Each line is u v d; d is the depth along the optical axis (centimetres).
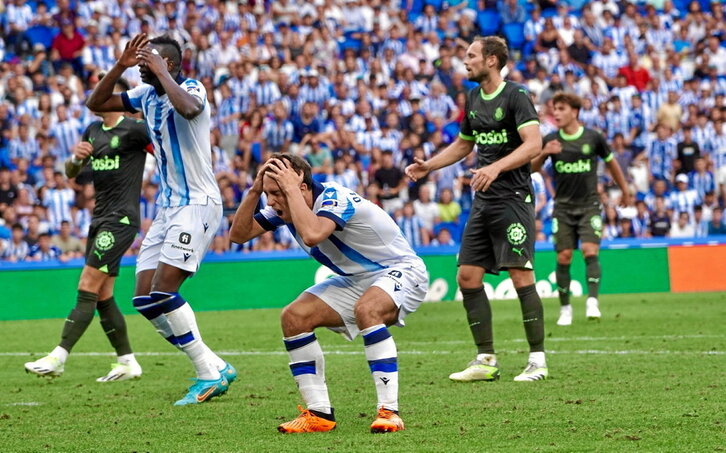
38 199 3616
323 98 4281
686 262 3441
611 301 3073
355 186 3925
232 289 3142
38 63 4203
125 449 1023
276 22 4794
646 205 3962
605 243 3391
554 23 4934
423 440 1021
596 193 2480
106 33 4400
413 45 4688
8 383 1633
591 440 1002
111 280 1661
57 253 3394
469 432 1062
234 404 1332
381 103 4338
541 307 1523
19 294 2953
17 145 3888
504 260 1523
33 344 2286
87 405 1364
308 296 1126
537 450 956
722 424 1075
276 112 4088
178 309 1358
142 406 1341
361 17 4894
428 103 4403
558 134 2486
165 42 1380
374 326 1084
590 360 1727
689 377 1468
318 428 1104
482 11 4978
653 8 5116
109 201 1644
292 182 1061
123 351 1670
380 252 1126
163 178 1398
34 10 4450
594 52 4841
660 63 4875
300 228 1047
